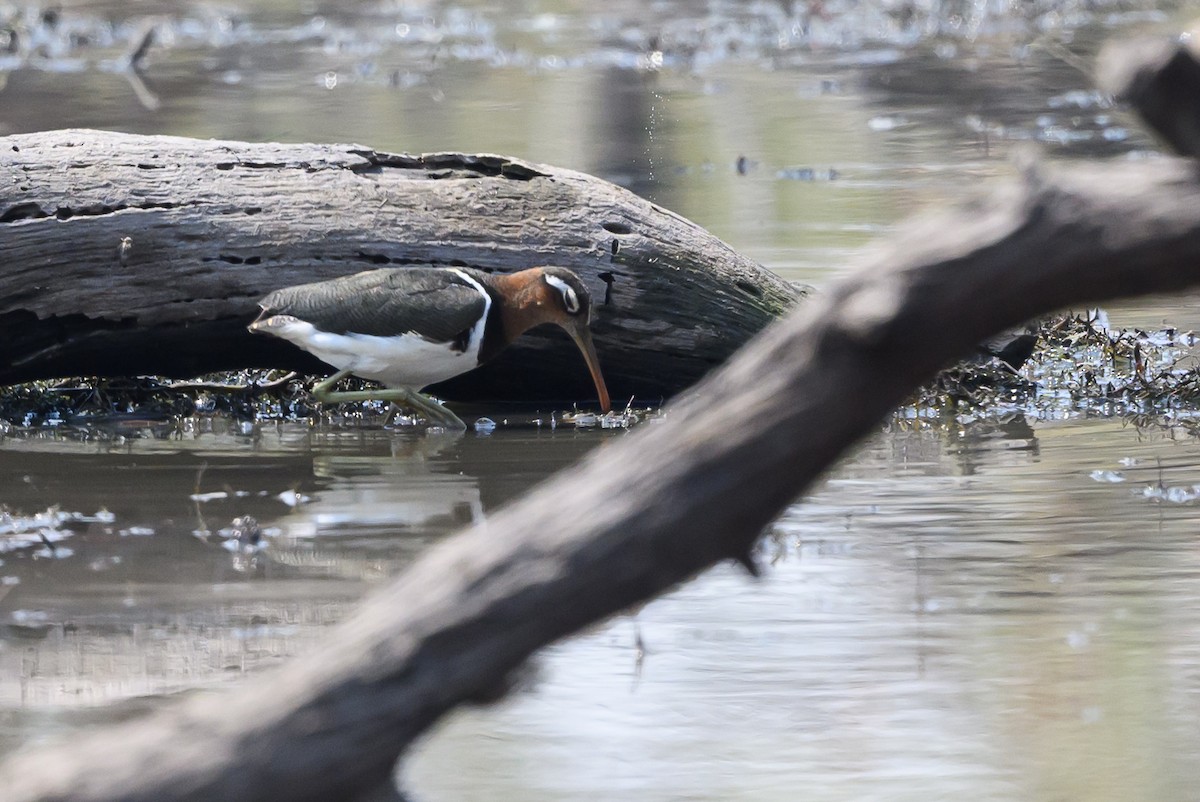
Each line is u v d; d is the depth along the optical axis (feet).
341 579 30.76
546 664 26.81
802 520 34.42
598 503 12.15
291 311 41.73
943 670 26.08
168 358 45.01
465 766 23.02
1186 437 41.78
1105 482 37.11
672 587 12.51
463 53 121.49
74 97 97.55
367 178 45.19
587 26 136.05
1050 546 32.27
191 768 11.59
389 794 12.81
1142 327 54.34
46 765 11.62
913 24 133.59
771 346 12.28
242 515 35.01
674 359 45.75
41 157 43.73
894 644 27.22
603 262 44.83
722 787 22.09
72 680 25.95
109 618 28.68
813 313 12.18
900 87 106.63
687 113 97.40
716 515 12.12
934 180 76.18
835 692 25.30
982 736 23.66
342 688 11.89
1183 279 11.74
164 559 31.99
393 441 42.32
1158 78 11.53
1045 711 24.45
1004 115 95.50
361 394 43.60
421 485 37.50
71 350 44.01
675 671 26.35
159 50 121.08
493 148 83.30
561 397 47.09
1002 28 130.52
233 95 100.42
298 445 41.81
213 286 43.60
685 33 129.70
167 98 98.12
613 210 45.57
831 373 12.06
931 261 11.84
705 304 45.44
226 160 44.73
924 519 34.32
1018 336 48.73
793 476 12.22
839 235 64.03
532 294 42.47
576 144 86.17
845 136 89.86
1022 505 35.27
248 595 29.86
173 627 28.30
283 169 44.91
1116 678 25.62
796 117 95.96
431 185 45.34
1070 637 27.32
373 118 92.38
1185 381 46.60
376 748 11.89
